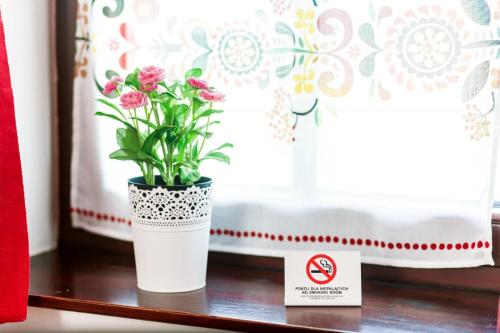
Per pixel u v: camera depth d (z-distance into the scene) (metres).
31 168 1.88
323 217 1.69
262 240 1.76
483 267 1.60
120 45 1.80
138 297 1.58
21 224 1.56
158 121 1.56
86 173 1.91
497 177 1.59
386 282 1.69
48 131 1.93
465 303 1.54
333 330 1.37
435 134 1.57
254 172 1.74
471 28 1.52
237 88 1.72
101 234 1.91
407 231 1.62
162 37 1.77
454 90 1.54
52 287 1.65
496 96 1.51
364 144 1.63
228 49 1.71
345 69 1.62
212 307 1.51
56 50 1.93
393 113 1.60
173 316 1.49
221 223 1.80
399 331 1.37
